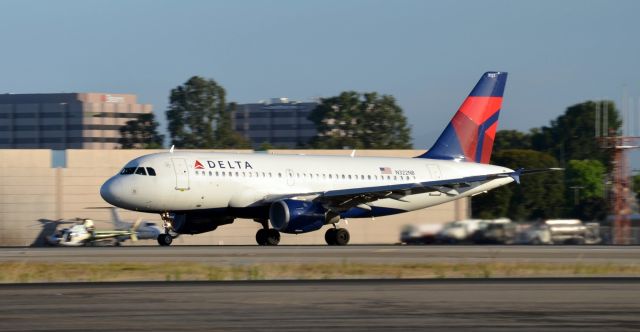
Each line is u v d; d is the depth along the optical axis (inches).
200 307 3440.0
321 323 3080.7
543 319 3171.8
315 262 5329.7
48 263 5128.0
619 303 3572.8
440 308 3425.2
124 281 4392.2
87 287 4089.6
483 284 4254.4
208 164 7249.0
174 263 5172.2
